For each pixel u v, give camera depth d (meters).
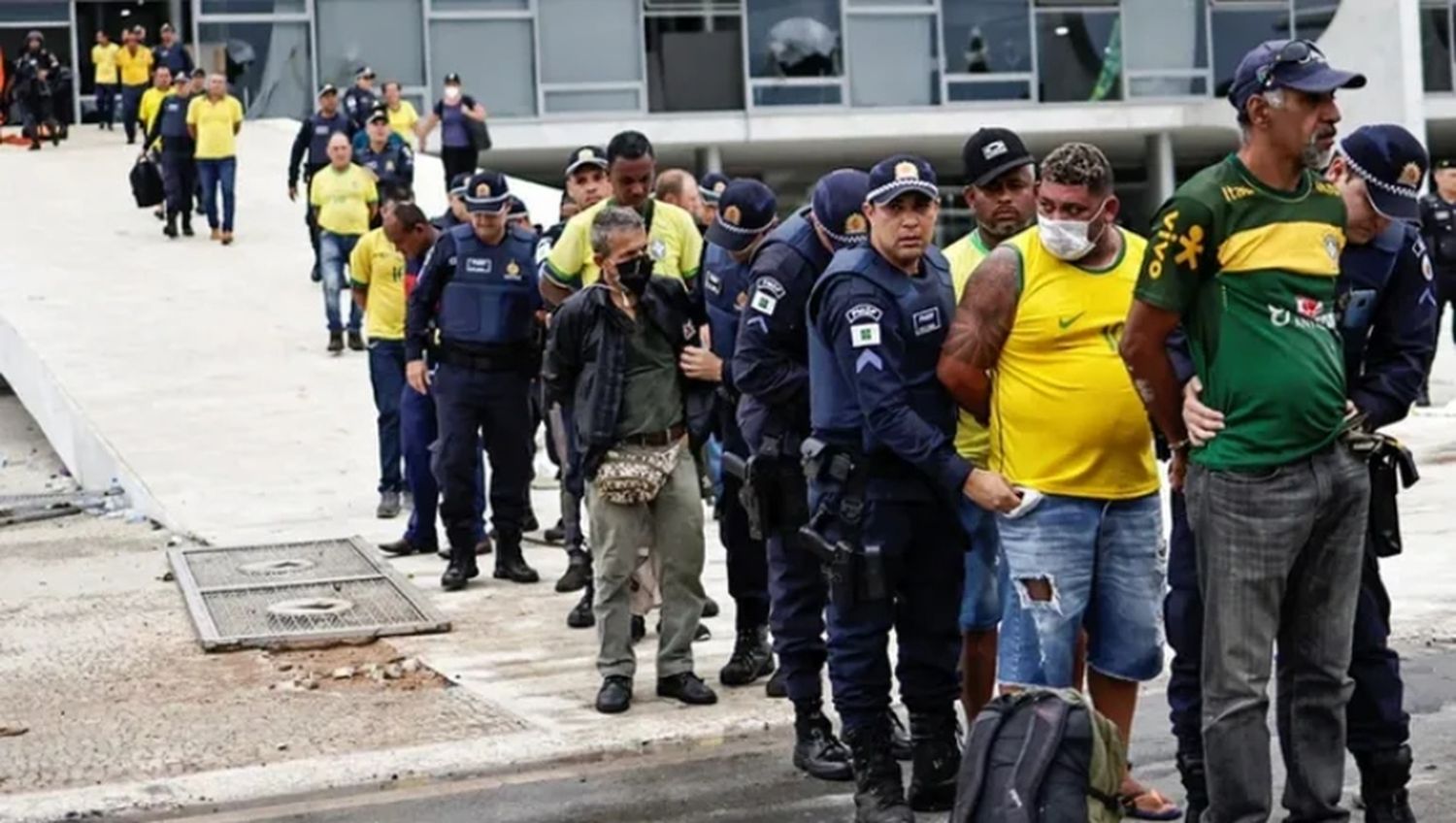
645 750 7.75
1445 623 9.37
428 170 25.38
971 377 6.19
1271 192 5.37
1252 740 5.48
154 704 8.71
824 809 6.85
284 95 33.44
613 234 8.15
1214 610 5.50
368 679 9.05
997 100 34.69
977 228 6.77
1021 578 6.16
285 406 16.81
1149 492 6.20
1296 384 5.35
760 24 33.94
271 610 10.35
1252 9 35.31
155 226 24.98
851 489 6.39
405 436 11.99
